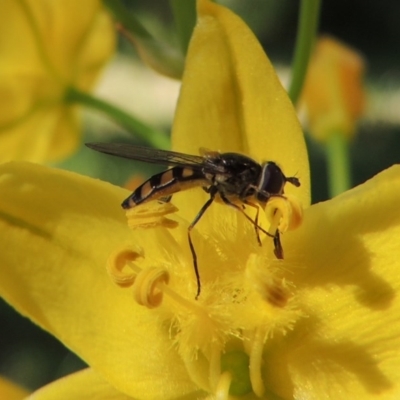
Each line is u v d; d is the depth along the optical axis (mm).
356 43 422
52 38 134
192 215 112
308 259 109
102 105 136
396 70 377
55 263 110
